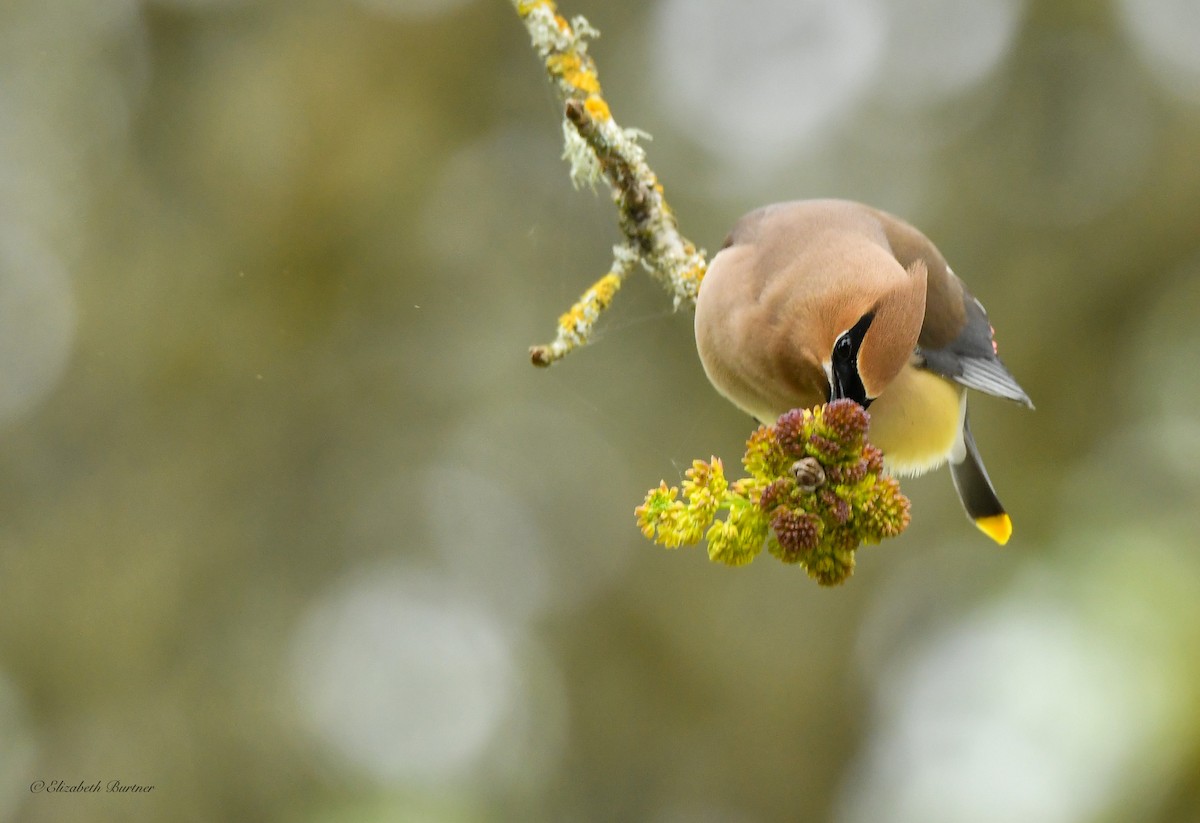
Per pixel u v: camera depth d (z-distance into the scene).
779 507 5.29
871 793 14.63
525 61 15.45
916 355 8.13
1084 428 15.27
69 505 14.62
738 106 16.50
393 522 15.35
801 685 14.91
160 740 14.16
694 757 14.90
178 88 15.24
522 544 15.62
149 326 14.77
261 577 14.80
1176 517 14.58
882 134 16.50
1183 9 16.09
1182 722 12.70
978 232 16.00
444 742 15.13
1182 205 15.65
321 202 14.85
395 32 15.23
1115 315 15.62
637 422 15.29
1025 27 16.45
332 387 15.02
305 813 14.34
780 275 7.14
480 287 15.26
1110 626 13.48
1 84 15.35
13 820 13.88
